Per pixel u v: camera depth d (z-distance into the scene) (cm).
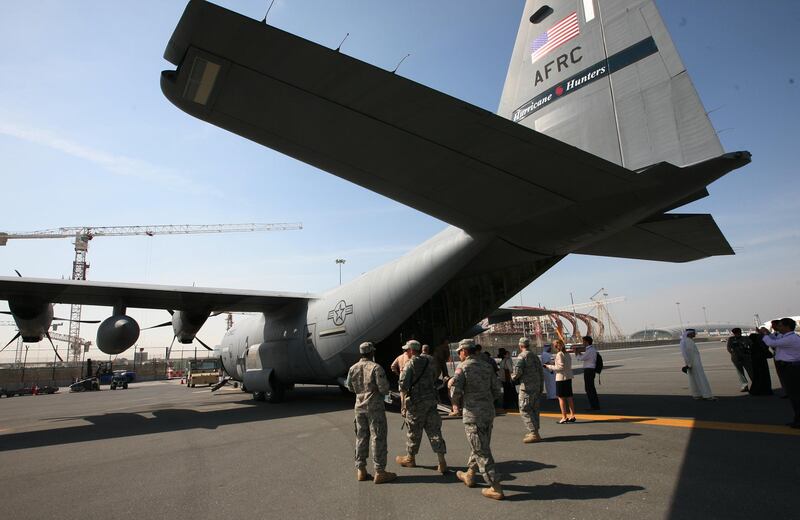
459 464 485
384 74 354
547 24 641
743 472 394
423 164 484
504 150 439
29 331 1129
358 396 448
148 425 888
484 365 393
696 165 442
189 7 312
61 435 807
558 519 316
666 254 797
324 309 1118
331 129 438
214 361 2811
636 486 374
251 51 349
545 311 1627
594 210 568
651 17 517
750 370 896
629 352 4597
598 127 552
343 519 339
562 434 600
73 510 388
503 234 716
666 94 489
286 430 749
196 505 388
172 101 427
